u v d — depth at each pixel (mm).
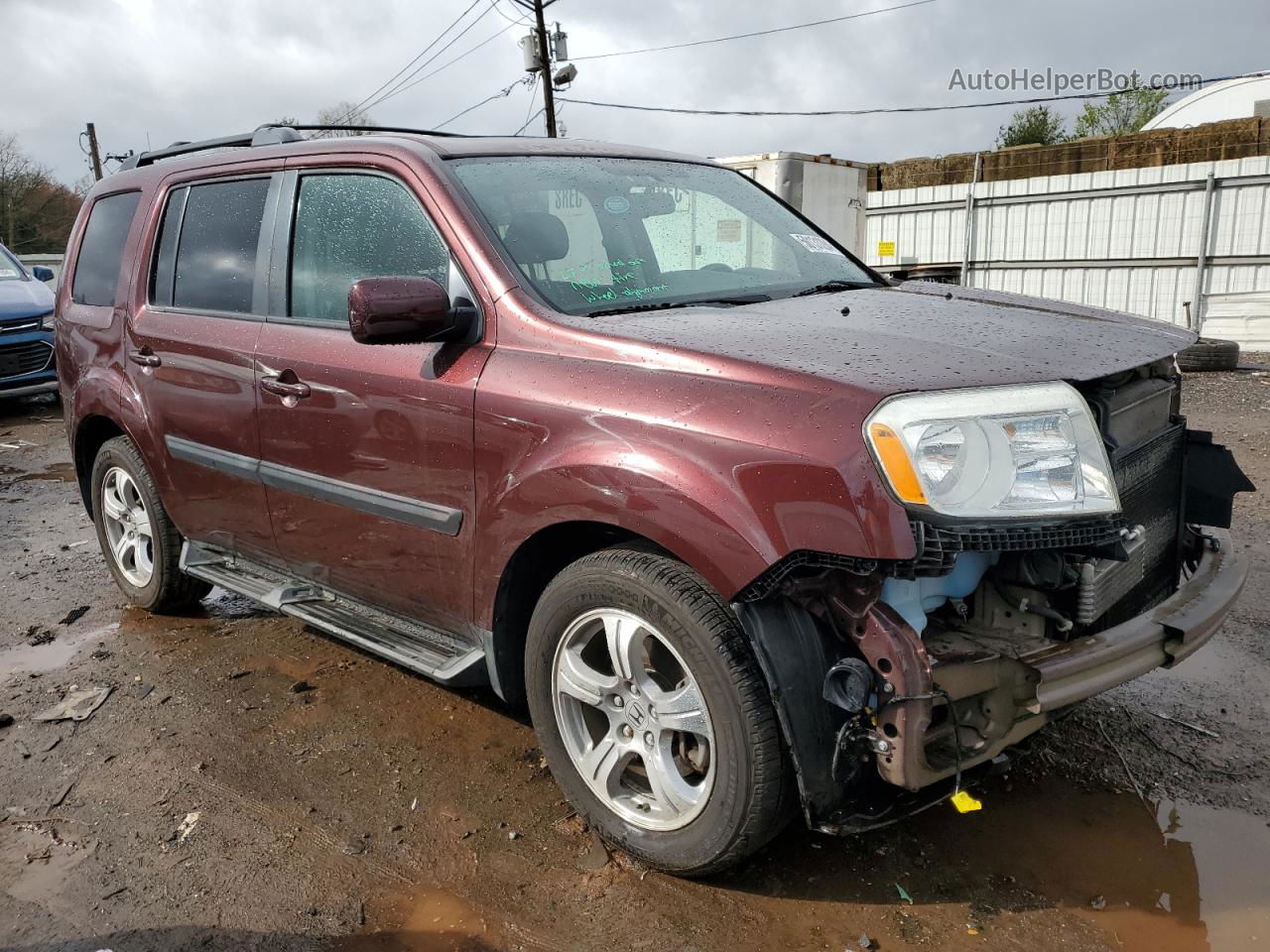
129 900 2521
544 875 2578
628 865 2602
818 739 2186
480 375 2730
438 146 3195
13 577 5188
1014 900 2422
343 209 3285
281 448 3398
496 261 2822
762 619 2191
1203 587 2676
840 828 2213
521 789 2982
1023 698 2188
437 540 2912
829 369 2227
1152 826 2721
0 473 7855
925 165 20000
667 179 3604
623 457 2367
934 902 2422
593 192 3297
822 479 2082
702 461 2250
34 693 3750
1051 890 2459
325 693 3664
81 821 2883
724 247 3486
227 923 2424
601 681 2570
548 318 2682
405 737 3320
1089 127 38875
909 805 2275
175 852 2715
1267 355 14844
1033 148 18484
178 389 3842
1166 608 2531
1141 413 2633
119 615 4582
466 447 2754
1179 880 2488
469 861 2645
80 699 3670
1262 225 15883
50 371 10219
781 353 2340
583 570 2527
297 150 3514
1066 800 2850
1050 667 2209
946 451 2061
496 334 2764
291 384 3291
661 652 2518
